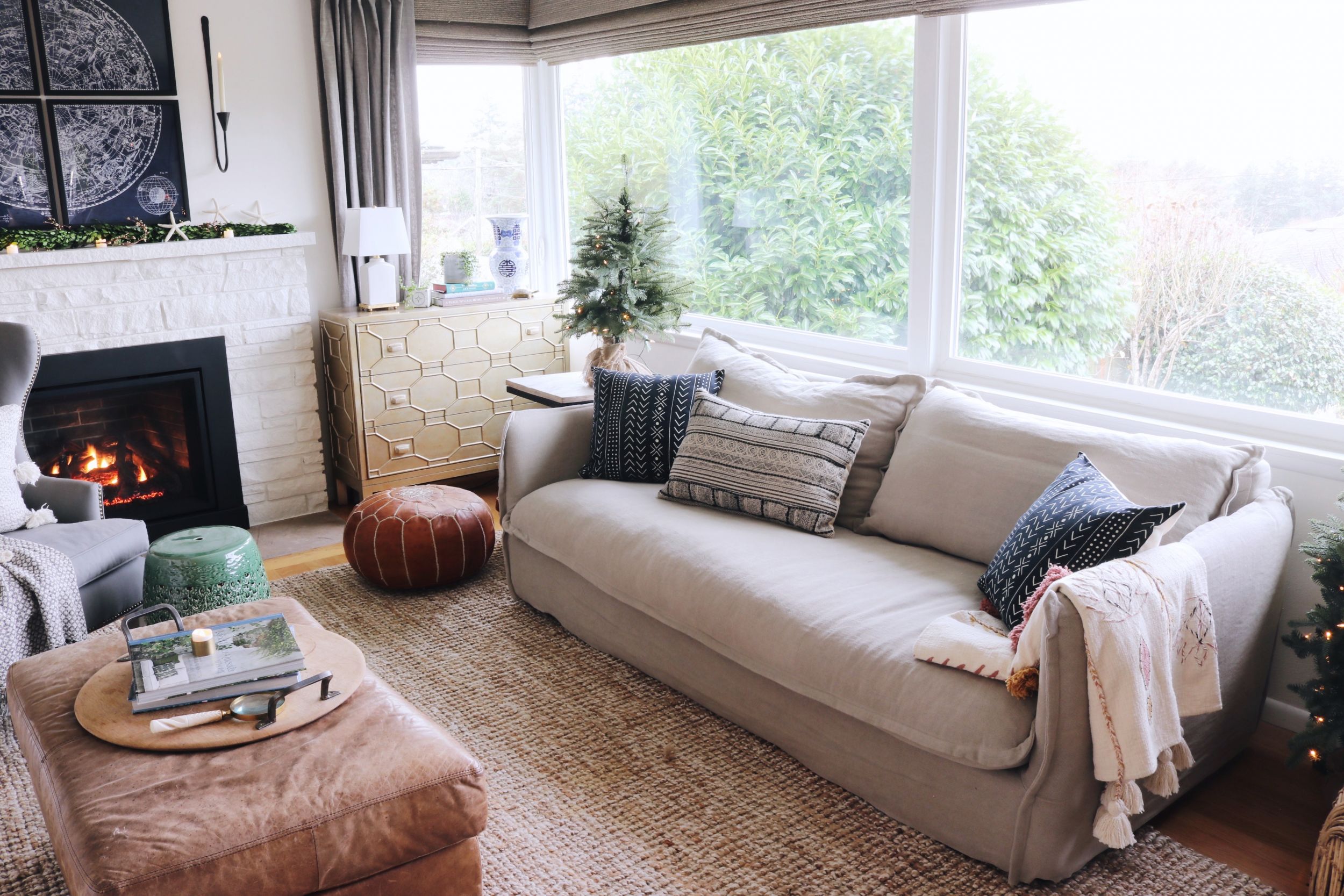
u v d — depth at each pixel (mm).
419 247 4648
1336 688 2162
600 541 2936
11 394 3127
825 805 2334
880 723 2152
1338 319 2506
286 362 4348
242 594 3047
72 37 3807
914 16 3207
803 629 2344
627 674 2975
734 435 3018
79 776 1771
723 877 2100
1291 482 2551
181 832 1618
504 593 3594
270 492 4426
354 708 1984
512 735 2656
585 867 2139
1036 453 2557
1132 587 1927
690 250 4383
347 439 4484
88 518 3133
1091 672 1867
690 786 2422
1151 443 2436
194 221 4160
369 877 1767
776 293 4012
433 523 3494
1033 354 3184
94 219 3949
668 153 4387
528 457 3363
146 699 1922
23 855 2209
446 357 4527
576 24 4535
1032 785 1936
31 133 3793
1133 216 2869
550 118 4977
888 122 3459
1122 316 2939
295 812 1678
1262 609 2291
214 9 4070
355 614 3426
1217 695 2080
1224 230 2689
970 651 2078
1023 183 3111
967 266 3314
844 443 2893
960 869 2102
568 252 5098
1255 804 2338
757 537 2781
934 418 2811
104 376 3920
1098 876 2084
